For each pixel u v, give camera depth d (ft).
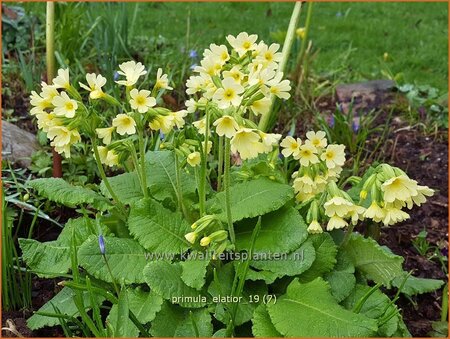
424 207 2.25
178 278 1.43
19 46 3.02
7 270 1.64
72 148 2.29
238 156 2.10
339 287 1.50
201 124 1.56
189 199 1.66
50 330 1.58
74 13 3.24
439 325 1.65
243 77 1.41
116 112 2.40
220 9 5.11
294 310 1.36
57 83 1.41
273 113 2.37
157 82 1.44
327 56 4.04
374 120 2.82
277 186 1.53
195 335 1.39
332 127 2.62
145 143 2.08
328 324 1.31
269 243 1.49
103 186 1.65
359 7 5.51
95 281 1.54
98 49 2.70
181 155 1.52
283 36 3.17
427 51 4.29
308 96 2.90
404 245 2.05
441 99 2.90
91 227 1.56
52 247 1.58
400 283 1.69
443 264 1.92
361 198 1.45
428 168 2.48
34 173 2.16
